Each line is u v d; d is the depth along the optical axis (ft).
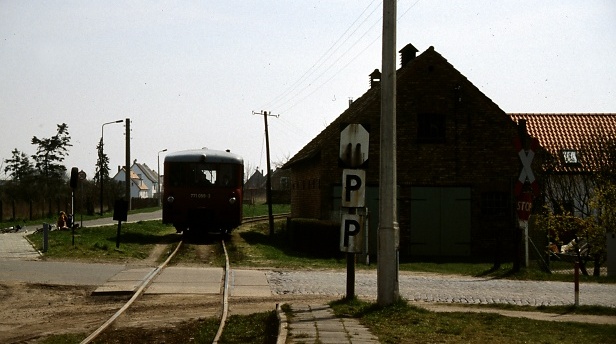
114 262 66.90
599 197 71.61
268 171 132.67
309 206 114.62
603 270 81.97
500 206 99.14
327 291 50.83
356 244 39.70
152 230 124.88
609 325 35.45
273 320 36.42
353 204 39.55
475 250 98.17
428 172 98.68
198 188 97.91
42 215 186.91
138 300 46.21
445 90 99.55
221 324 36.68
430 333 31.24
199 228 100.89
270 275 59.52
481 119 99.25
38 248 77.92
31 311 42.39
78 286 51.57
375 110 98.58
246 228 140.05
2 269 59.16
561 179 98.84
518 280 60.64
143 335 35.19
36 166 321.11
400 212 98.32
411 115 99.19
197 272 60.18
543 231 79.30
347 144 39.45
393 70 37.81
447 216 98.37
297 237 95.45
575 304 43.73
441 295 50.08
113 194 244.42
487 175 98.84
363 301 41.16
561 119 145.38
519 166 99.04
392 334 30.66
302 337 29.63
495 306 44.52
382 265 37.60
